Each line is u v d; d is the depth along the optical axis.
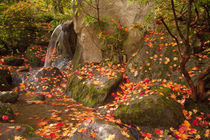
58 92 4.03
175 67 3.07
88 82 3.45
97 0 4.18
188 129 2.12
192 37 3.11
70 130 2.23
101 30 4.30
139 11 3.87
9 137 1.79
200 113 2.35
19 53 7.88
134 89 3.06
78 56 4.99
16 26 7.72
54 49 6.82
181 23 3.26
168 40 3.32
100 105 3.04
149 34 3.65
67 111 2.90
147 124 2.28
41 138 1.86
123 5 4.09
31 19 8.52
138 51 3.63
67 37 6.07
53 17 9.27
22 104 3.22
